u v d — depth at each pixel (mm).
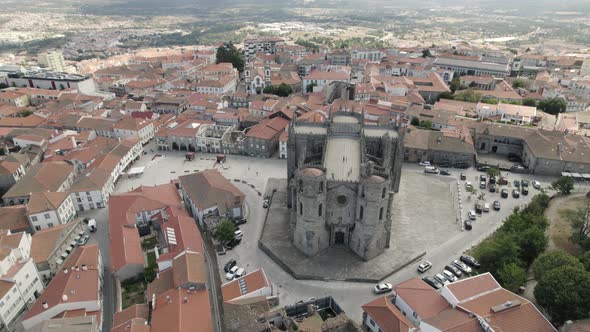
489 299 80312
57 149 177000
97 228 132375
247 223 130375
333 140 126812
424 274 105688
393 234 121000
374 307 86812
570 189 135875
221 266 110938
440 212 132750
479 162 167000
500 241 101500
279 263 110062
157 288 98375
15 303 94312
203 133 194250
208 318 87125
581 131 182375
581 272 81250
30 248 108875
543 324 73812
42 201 127000
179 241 111438
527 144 164500
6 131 198500
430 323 74625
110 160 160375
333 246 114750
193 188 138250
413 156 171250
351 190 104625
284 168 170875
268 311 88875
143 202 131000
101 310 95625
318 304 95250
